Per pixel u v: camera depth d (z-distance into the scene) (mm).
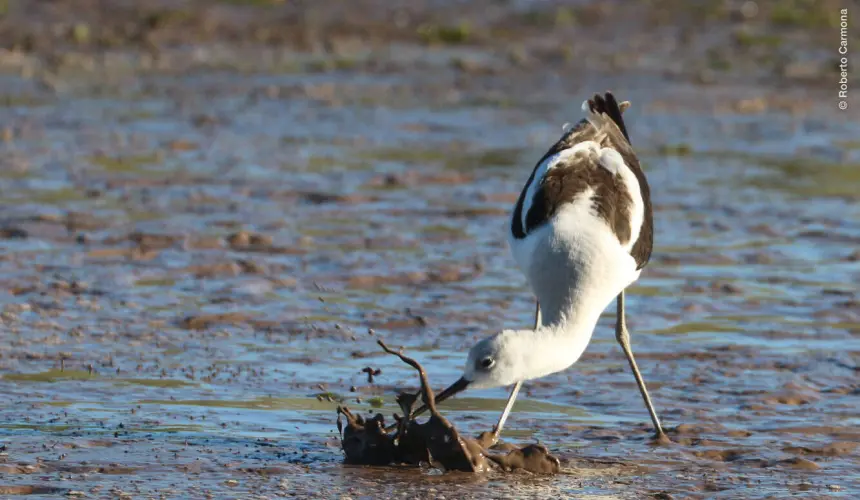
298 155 20484
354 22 33062
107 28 30703
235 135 21859
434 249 15148
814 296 13602
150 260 14211
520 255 9484
